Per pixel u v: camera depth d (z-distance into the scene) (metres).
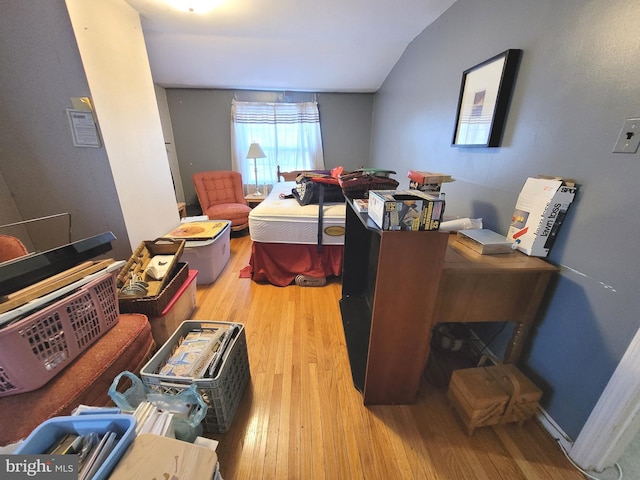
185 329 1.43
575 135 1.03
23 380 0.85
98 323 1.14
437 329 1.64
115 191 1.71
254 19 2.17
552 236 1.12
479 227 1.41
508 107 1.37
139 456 0.65
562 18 1.06
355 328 1.79
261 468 1.05
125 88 1.84
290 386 1.40
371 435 1.17
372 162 4.27
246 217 3.65
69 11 1.38
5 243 1.17
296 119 4.08
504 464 1.07
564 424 1.11
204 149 4.12
